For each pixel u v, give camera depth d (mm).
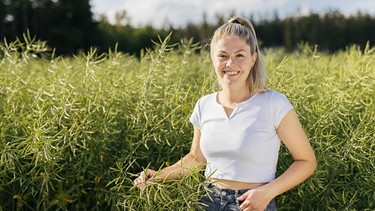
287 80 3891
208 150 2670
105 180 3498
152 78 3875
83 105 3676
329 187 3311
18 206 3402
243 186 2586
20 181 3262
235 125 2592
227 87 2660
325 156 3293
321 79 4586
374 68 4074
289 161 3418
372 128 3471
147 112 3664
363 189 3297
